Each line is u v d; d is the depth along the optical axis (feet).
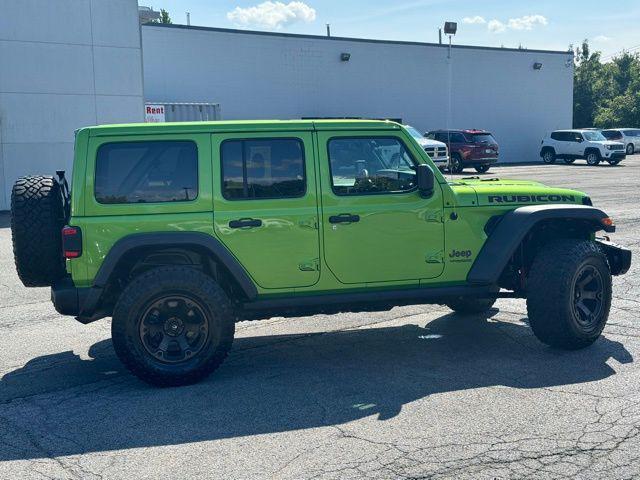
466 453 13.91
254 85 112.68
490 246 20.27
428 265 20.11
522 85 142.20
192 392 17.95
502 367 19.26
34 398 17.92
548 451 13.91
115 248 18.01
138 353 17.94
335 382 18.43
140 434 15.37
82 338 23.95
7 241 45.80
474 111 137.18
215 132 18.86
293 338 23.03
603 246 22.04
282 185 19.17
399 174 19.98
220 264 19.10
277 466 13.60
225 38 108.99
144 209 18.47
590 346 21.01
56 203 18.99
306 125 19.35
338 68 120.88
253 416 16.20
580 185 77.71
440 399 16.92
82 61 67.72
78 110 67.92
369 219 19.52
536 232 21.90
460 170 105.50
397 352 21.01
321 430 15.28
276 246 19.04
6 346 23.12
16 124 65.31
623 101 196.24
